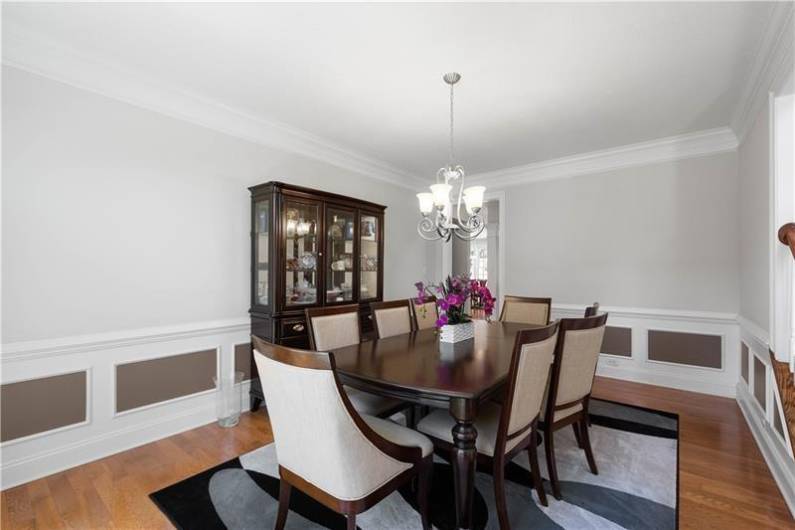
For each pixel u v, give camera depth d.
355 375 1.73
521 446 1.71
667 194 3.62
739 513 1.74
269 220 2.95
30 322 2.07
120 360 2.40
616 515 1.72
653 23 1.89
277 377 1.30
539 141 3.62
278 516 1.53
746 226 2.97
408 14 1.84
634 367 3.77
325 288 3.30
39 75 2.10
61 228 2.18
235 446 2.44
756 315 2.64
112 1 1.75
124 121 2.43
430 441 1.63
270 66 2.32
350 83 2.53
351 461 1.27
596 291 4.02
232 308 3.02
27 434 2.06
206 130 2.85
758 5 1.75
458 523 1.51
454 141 3.63
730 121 3.11
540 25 1.91
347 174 4.05
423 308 3.27
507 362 1.94
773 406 2.14
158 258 2.59
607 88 2.57
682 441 2.47
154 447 2.43
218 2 1.76
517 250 4.57
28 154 2.06
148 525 1.68
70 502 1.85
